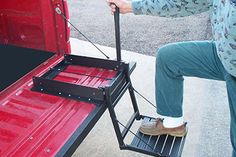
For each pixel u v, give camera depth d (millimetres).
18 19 2613
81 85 1975
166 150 2135
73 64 2404
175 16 2045
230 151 2508
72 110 1917
